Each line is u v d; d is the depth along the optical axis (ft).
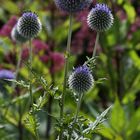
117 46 33.22
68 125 18.15
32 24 20.57
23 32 20.48
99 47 35.22
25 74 32.96
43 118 33.76
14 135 30.63
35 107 18.28
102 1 22.40
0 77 28.68
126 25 35.45
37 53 34.50
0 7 43.57
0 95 29.48
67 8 18.43
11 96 29.94
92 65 19.17
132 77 34.45
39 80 17.87
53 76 34.53
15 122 30.37
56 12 37.55
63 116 18.60
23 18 20.74
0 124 28.68
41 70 34.71
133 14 35.35
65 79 18.60
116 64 34.78
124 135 28.81
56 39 37.11
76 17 36.40
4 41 33.81
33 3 38.11
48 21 37.52
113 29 33.76
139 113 28.96
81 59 38.58
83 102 32.76
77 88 19.17
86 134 18.17
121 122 28.55
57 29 36.24
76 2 18.34
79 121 18.39
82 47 38.22
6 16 43.39
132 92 34.19
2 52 35.37
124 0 35.04
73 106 29.35
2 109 29.84
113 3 33.53
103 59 34.91
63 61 34.83
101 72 34.45
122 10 36.24
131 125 28.73
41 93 31.04
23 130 31.07
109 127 28.89
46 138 33.09
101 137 31.27
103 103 35.76
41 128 33.58
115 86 34.22
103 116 18.16
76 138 18.25
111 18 20.49
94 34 35.12
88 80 19.21
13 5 38.45
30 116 18.26
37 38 38.50
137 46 37.19
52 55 34.37
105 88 35.81
